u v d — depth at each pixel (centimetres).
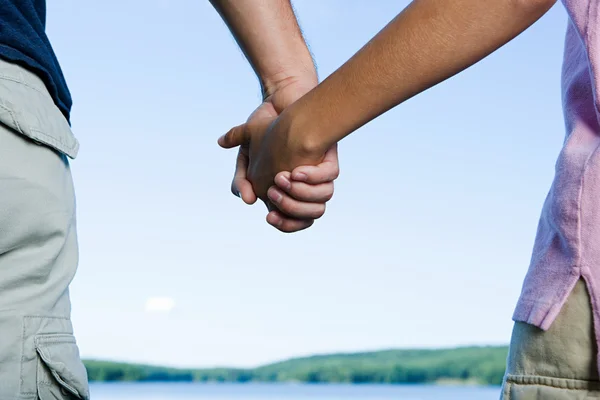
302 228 98
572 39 65
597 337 55
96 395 2286
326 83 75
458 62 65
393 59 67
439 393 2662
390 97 70
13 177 72
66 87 87
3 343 70
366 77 70
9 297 72
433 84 68
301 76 106
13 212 72
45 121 77
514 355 61
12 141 73
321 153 83
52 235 75
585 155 58
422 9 64
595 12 58
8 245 72
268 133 88
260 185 97
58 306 77
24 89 76
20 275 72
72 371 76
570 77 64
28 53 78
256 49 107
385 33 68
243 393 2655
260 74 108
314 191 90
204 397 2388
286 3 110
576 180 57
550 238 60
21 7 82
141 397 2234
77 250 82
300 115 80
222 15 108
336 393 2634
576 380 56
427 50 65
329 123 77
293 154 84
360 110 73
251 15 106
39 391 73
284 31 108
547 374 58
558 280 57
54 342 75
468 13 62
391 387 2866
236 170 104
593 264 55
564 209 57
